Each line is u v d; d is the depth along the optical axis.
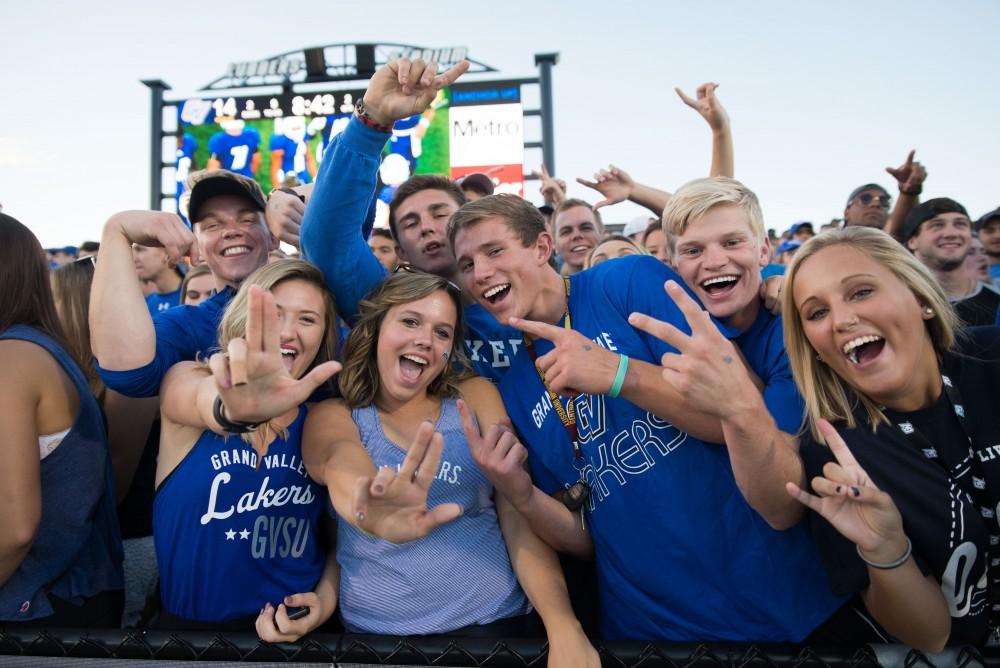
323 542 1.92
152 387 1.89
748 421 1.36
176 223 1.89
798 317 1.57
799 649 1.45
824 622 1.57
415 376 1.80
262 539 1.70
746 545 1.60
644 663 1.48
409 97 1.90
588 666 1.46
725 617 1.59
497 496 1.87
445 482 1.73
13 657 1.58
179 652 1.53
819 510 1.30
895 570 1.28
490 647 1.54
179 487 1.69
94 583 1.82
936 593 1.34
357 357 1.86
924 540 1.38
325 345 1.97
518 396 1.92
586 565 2.03
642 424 1.69
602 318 1.86
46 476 1.70
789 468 1.44
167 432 1.77
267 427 1.73
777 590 1.57
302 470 1.79
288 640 1.54
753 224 1.96
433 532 1.71
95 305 1.79
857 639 1.57
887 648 1.41
